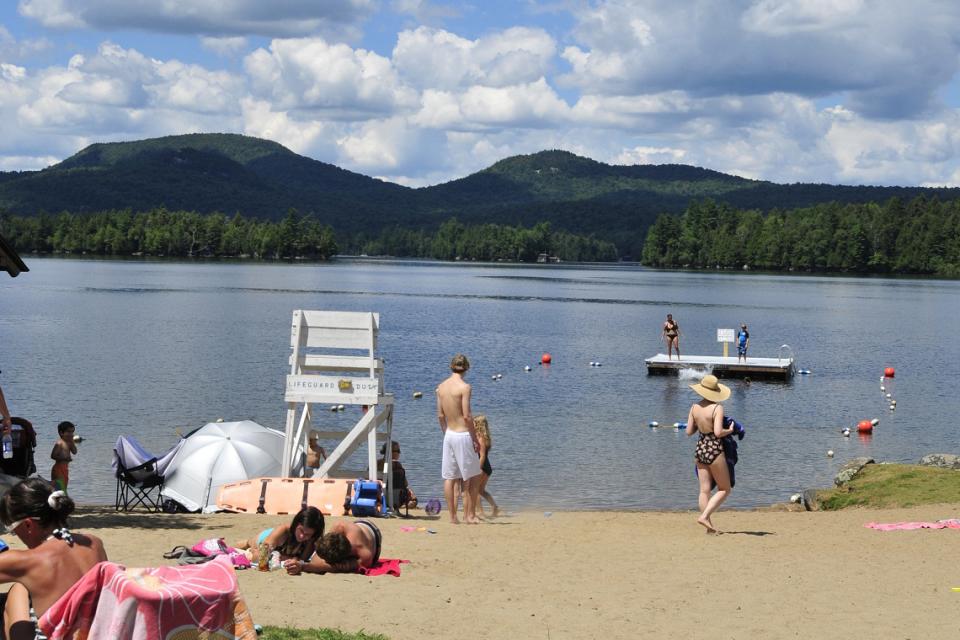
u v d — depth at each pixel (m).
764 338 65.38
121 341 51.09
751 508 19.27
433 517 15.74
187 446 17.58
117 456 17.05
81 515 14.35
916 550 12.62
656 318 81.38
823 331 71.75
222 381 36.94
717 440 13.77
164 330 58.06
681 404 34.41
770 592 10.24
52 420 27.81
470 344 56.44
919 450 26.78
